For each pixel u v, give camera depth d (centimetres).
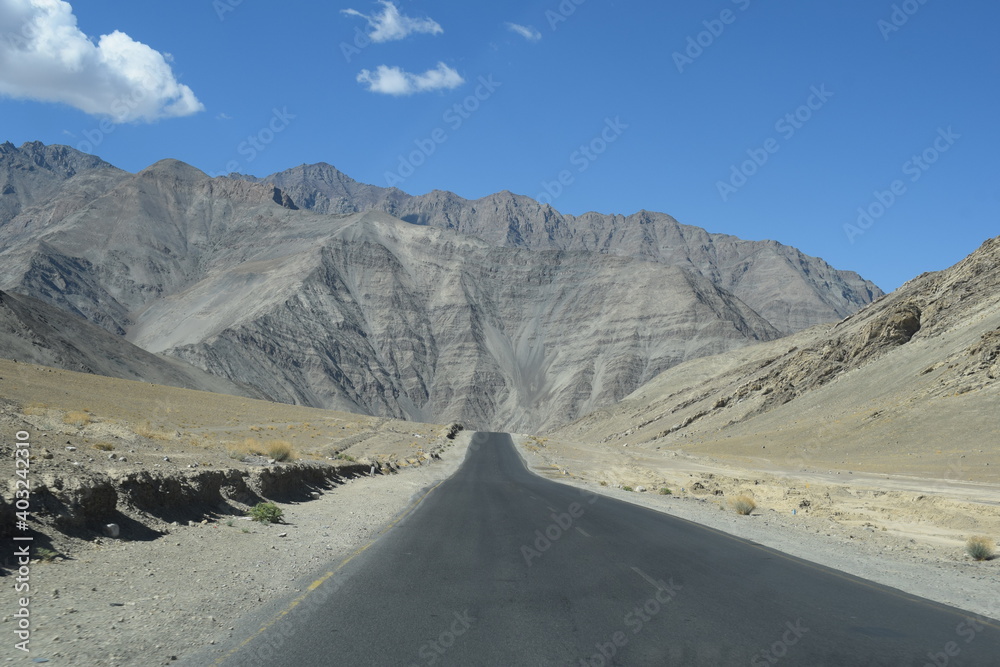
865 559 1490
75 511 1124
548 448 8569
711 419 10081
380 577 1099
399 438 7756
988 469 4191
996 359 5822
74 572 946
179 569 1048
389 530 1683
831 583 1155
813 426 7225
